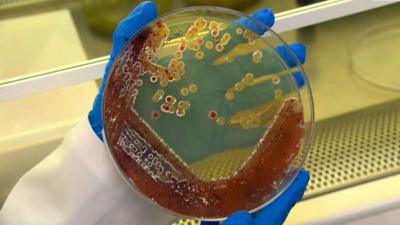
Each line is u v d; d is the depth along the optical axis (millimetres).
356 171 374
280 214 270
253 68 270
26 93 347
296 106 269
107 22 368
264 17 285
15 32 376
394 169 373
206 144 268
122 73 255
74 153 279
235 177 266
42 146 409
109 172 273
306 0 356
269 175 267
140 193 256
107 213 281
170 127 266
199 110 269
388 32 444
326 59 432
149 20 268
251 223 263
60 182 287
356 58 431
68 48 360
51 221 284
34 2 401
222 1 361
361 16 445
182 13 256
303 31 422
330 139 395
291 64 271
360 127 400
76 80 349
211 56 266
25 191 298
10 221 294
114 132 255
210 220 264
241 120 271
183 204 260
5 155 407
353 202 356
